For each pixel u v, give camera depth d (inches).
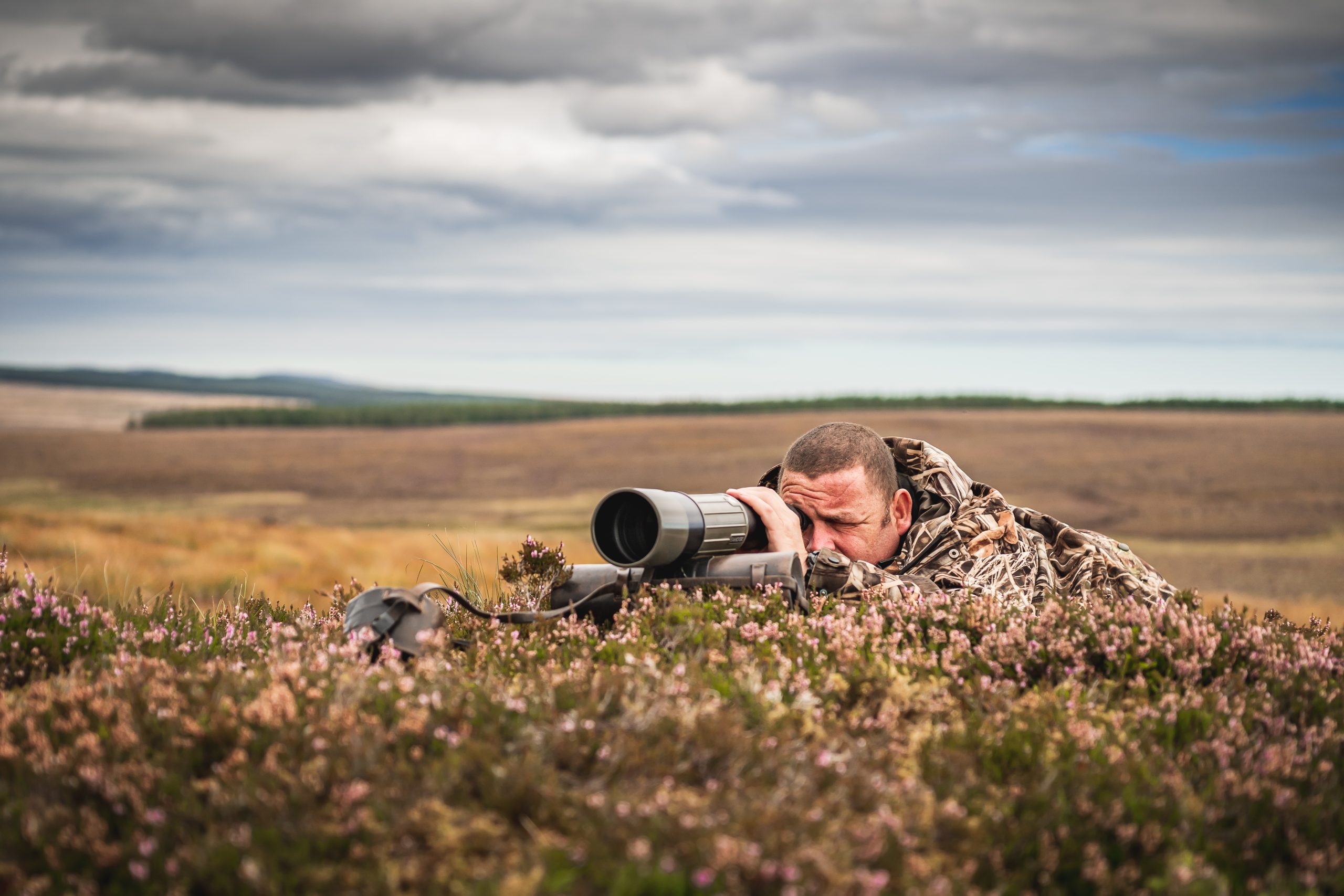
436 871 76.5
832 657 125.9
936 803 89.7
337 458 5546.3
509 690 108.9
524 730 94.9
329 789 87.3
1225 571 2337.6
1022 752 101.0
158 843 79.7
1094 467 4276.6
